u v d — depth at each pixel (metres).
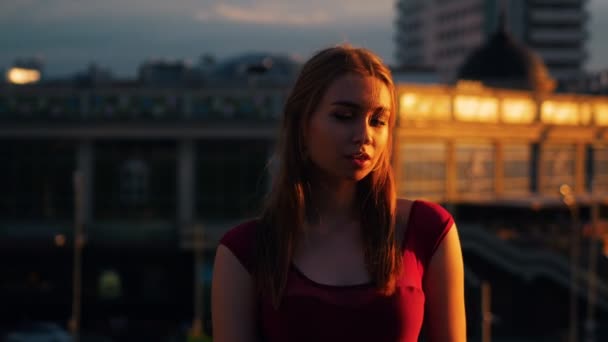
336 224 2.52
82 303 55.78
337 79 2.45
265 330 2.48
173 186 56.06
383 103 2.46
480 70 78.69
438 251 2.51
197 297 54.94
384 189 2.53
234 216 55.94
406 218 2.53
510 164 65.00
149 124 55.34
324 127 2.45
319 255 2.47
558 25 142.88
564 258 54.69
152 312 55.84
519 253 54.25
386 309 2.38
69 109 55.38
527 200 59.62
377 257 2.42
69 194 55.88
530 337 52.06
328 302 2.38
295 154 2.53
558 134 67.62
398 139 56.00
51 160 55.94
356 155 2.43
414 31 168.50
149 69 65.31
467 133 60.28
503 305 54.72
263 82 57.44
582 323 53.97
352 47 2.50
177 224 55.78
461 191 60.88
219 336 2.50
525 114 65.69
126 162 56.00
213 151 56.25
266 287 2.45
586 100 70.75
